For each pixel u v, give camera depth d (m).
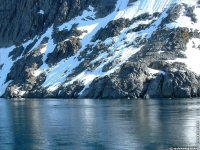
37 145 57.22
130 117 86.31
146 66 170.88
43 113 102.00
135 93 163.75
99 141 58.81
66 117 90.62
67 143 58.06
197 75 164.00
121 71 172.25
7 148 55.75
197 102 129.38
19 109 118.06
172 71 163.88
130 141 58.00
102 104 129.12
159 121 77.94
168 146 53.88
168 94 160.62
